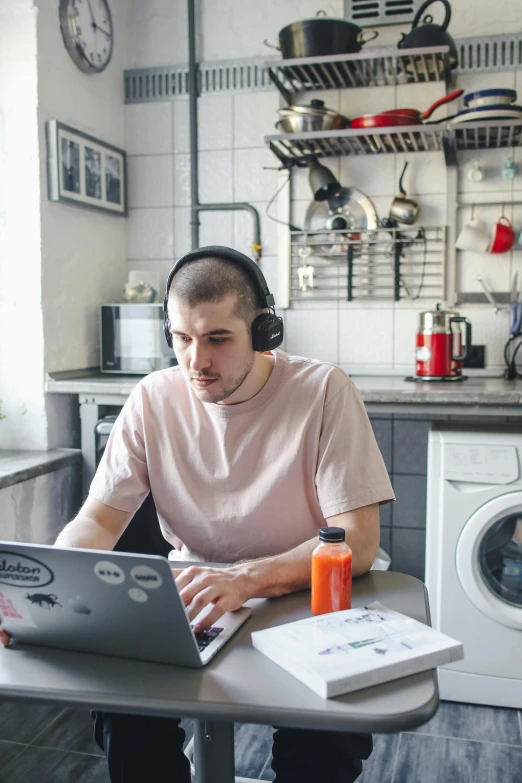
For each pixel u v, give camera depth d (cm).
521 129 256
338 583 99
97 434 264
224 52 301
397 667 81
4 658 89
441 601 216
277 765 116
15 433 267
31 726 201
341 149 280
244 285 117
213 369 115
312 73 272
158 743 118
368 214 286
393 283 287
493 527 215
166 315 128
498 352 280
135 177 315
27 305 260
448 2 255
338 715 73
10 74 254
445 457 214
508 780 179
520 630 212
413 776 181
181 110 308
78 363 283
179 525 135
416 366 265
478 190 277
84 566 80
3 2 252
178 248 313
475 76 275
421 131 252
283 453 129
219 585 100
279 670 84
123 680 82
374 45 284
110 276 306
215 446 133
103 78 296
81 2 271
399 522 287
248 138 299
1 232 260
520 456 210
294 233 290
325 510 125
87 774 179
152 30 308
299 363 136
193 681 81
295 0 291
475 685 216
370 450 129
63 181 263
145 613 81
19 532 239
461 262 280
